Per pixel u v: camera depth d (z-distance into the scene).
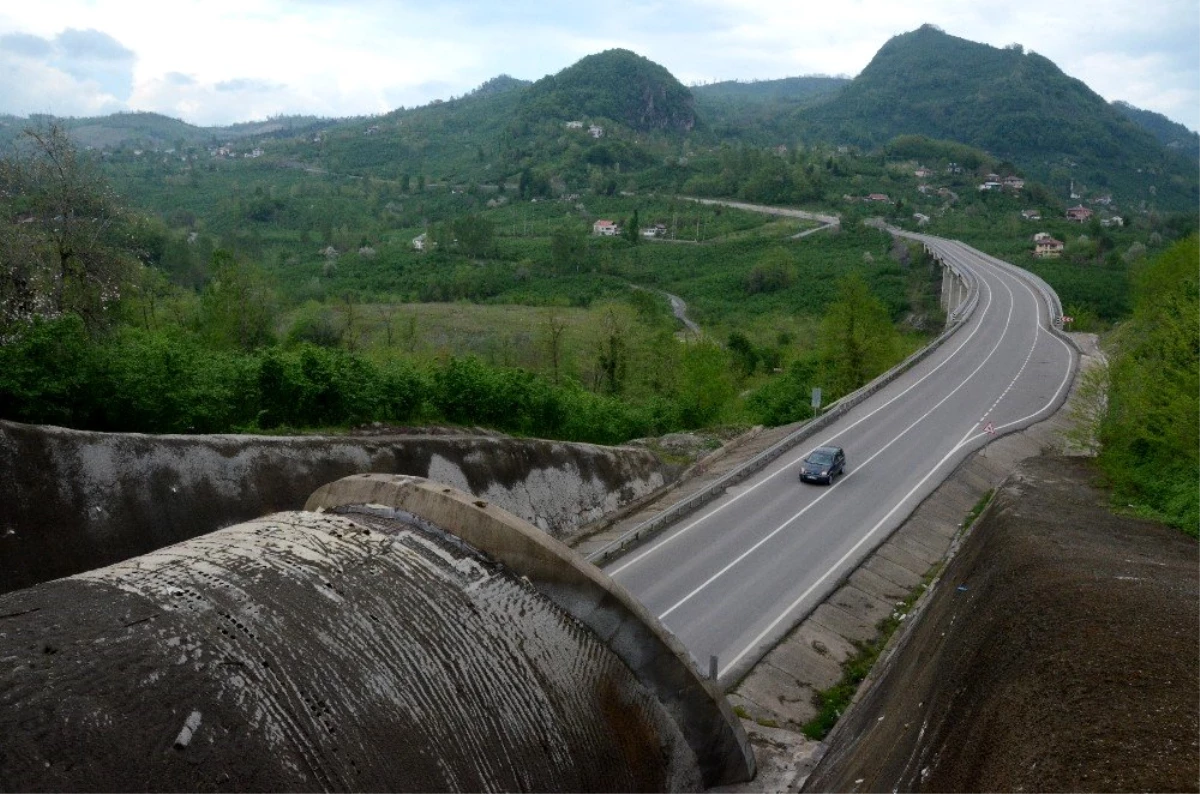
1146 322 30.92
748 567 23.50
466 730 8.75
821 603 21.25
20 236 23.31
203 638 7.95
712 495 29.86
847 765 13.21
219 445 18.77
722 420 43.84
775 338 76.31
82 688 7.01
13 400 17.03
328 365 25.16
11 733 6.42
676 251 125.50
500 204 178.12
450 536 11.03
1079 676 9.96
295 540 10.09
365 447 22.17
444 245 123.12
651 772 11.31
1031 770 8.40
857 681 18.47
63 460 15.86
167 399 19.97
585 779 9.88
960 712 10.80
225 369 23.19
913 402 43.12
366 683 8.30
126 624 7.90
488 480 25.36
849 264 110.00
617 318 52.72
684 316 92.50
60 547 15.39
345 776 7.56
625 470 31.20
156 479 17.25
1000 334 59.53
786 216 149.00
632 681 11.45
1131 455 22.56
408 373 28.62
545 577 10.86
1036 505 21.25
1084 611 11.98
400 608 9.32
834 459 31.44
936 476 31.58
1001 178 197.25
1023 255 115.69
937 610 17.80
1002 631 12.17
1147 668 9.97
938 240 117.25
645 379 51.16
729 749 12.98
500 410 31.06
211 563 9.24
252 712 7.45
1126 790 7.61
